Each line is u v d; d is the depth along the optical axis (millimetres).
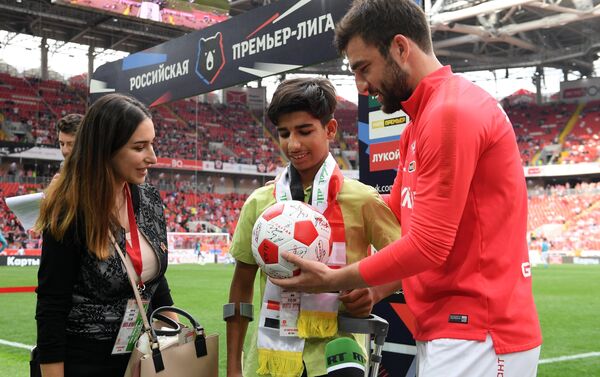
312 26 4457
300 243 1750
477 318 1593
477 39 33812
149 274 2107
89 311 1968
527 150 40469
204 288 13430
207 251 29266
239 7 31109
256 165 39125
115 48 34344
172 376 1915
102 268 1955
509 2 26938
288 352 1859
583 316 9047
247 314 2102
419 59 1687
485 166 1601
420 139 1615
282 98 1880
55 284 1899
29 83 34875
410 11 1661
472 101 1584
